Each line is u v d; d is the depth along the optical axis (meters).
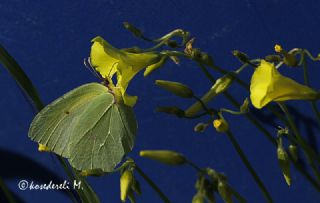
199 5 0.31
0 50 0.26
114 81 0.31
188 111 0.24
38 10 0.32
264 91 0.21
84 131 0.29
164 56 0.24
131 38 0.32
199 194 0.22
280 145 0.24
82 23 0.32
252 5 0.30
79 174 0.28
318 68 0.31
